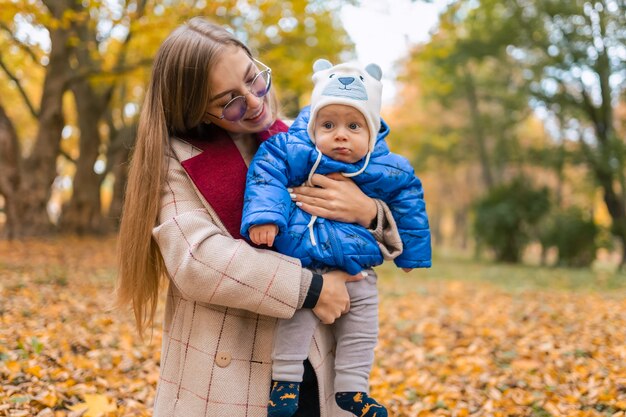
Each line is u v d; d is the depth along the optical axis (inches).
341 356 71.7
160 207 70.1
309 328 69.6
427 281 440.8
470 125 904.9
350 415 74.9
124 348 182.7
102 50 536.7
